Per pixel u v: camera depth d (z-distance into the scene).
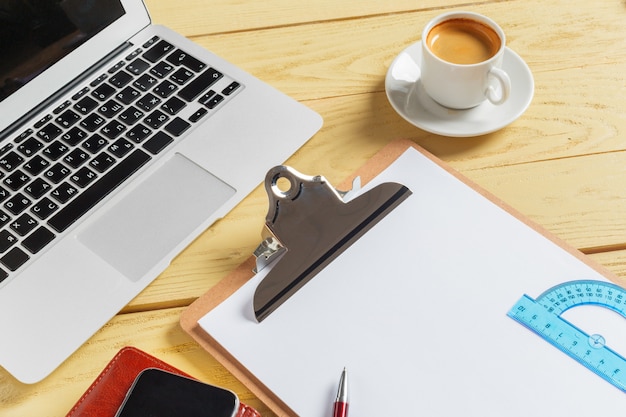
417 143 0.78
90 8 0.81
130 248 0.71
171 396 0.58
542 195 0.73
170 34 0.87
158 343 0.67
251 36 0.90
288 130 0.78
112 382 0.62
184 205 0.74
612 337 0.62
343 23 0.90
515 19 0.88
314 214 0.69
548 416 0.59
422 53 0.77
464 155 0.77
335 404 0.60
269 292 0.67
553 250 0.67
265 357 0.64
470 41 0.78
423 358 0.62
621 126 0.77
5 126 0.79
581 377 0.60
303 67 0.87
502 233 0.69
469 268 0.67
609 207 0.72
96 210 0.74
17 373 0.64
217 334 0.66
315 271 0.68
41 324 0.67
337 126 0.80
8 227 0.73
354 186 0.72
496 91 0.78
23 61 0.78
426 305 0.65
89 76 0.83
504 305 0.64
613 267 0.67
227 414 0.57
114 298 0.68
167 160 0.77
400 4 0.91
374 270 0.68
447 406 0.60
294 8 0.93
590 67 0.83
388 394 0.61
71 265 0.70
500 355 0.62
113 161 0.77
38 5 0.77
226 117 0.79
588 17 0.87
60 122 0.80
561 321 0.63
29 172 0.76
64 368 0.66
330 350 0.64
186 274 0.71
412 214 0.71
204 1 0.94
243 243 0.72
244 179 0.75
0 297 0.68
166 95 0.81
